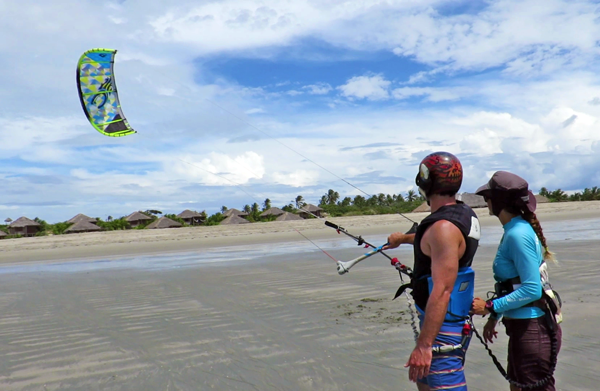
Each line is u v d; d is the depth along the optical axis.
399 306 6.06
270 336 4.95
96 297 7.98
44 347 4.94
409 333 4.79
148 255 17.55
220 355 4.39
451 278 2.21
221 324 5.56
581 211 37.97
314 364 4.03
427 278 2.35
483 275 8.05
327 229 30.17
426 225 2.33
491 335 2.91
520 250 2.49
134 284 9.39
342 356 4.20
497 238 16.50
